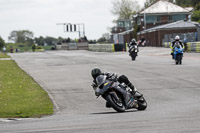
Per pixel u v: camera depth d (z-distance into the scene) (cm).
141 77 7188
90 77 7712
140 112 3819
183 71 7900
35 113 4197
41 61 14312
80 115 3919
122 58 13975
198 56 12912
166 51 18250
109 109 4312
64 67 10675
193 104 4250
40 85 6788
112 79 3866
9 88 6419
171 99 4769
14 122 3606
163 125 2925
